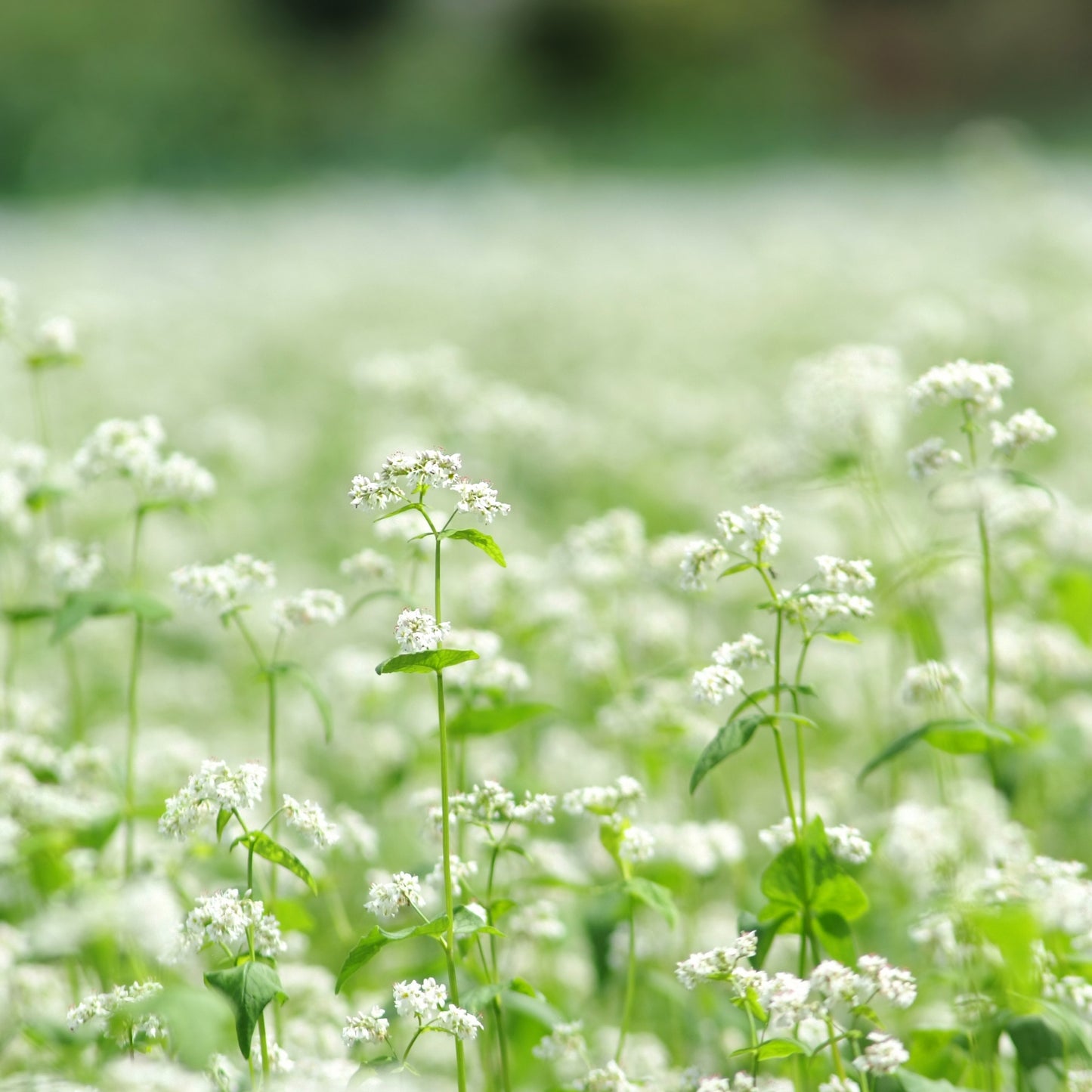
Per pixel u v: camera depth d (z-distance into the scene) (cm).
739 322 2416
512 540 1327
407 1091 482
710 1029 647
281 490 1719
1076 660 837
